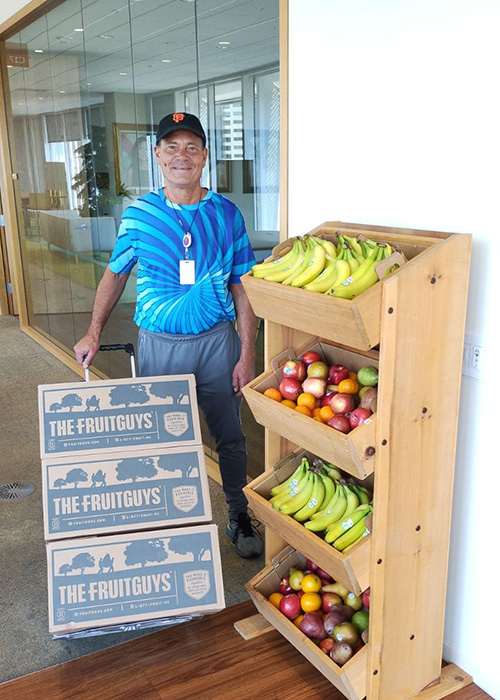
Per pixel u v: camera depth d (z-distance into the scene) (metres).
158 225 2.41
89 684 2.07
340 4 2.08
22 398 4.68
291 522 1.98
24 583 2.63
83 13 4.14
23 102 5.52
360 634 1.99
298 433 1.91
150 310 2.48
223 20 2.78
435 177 1.89
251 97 2.68
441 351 1.74
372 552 1.77
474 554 2.01
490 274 1.80
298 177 2.43
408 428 1.73
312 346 2.21
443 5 1.76
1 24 5.60
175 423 2.27
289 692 2.03
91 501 2.16
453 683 2.04
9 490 3.38
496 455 1.88
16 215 6.24
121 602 2.09
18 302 6.48
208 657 2.18
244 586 2.40
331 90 2.19
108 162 4.14
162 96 3.39
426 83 1.85
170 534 2.16
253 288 1.96
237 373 2.60
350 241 1.89
